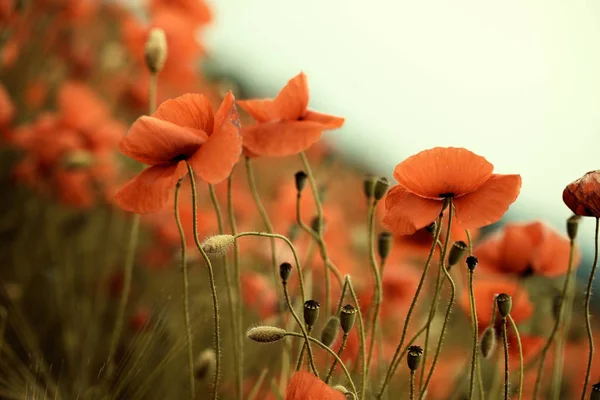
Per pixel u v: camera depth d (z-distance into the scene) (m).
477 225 0.85
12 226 1.41
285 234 1.24
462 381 1.01
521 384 0.85
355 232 1.45
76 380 1.05
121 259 1.42
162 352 1.01
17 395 0.98
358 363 0.93
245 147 0.95
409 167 0.85
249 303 1.13
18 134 1.37
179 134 0.86
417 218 0.86
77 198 1.38
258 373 1.08
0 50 1.62
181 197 1.45
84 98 1.40
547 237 1.01
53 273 1.19
